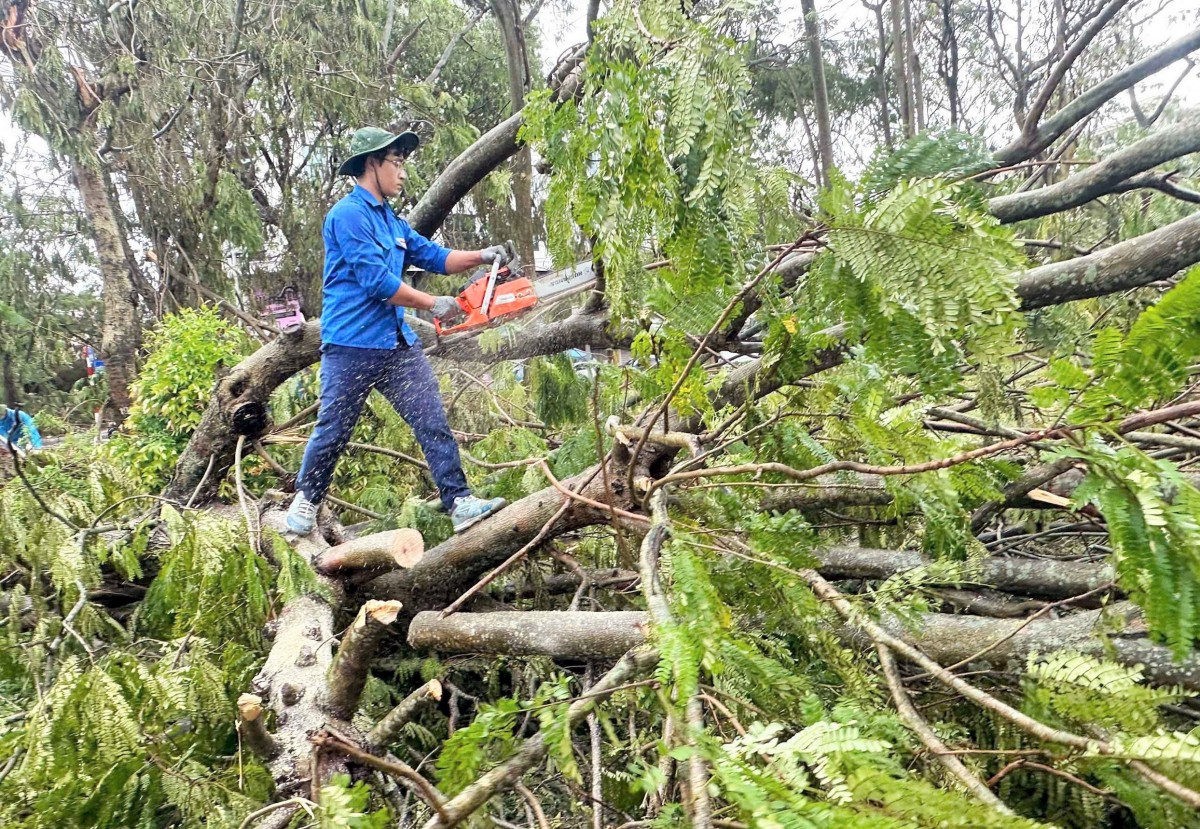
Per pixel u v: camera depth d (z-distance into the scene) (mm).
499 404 3564
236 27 9734
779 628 1704
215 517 2291
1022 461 2010
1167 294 918
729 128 1380
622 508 2223
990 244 1081
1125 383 995
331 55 10141
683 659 1009
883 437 1611
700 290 1540
